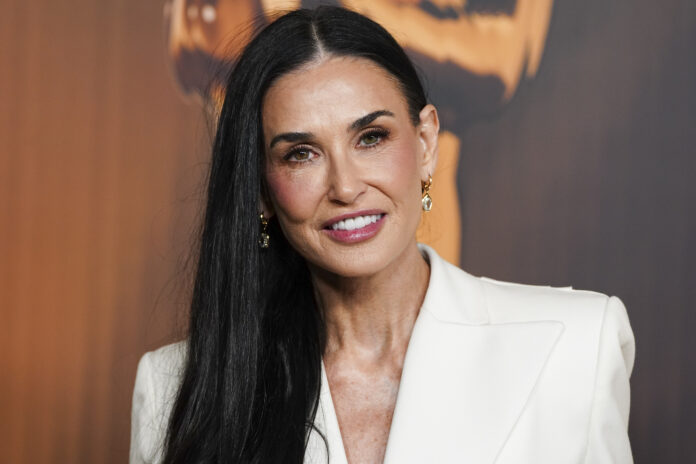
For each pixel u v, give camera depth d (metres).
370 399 3.59
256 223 3.65
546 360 3.41
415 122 3.52
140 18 7.52
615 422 3.38
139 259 7.50
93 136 7.52
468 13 7.12
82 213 7.52
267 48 3.39
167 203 7.45
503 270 7.07
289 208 3.40
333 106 3.28
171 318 7.41
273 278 3.79
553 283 6.97
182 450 3.69
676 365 6.69
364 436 3.52
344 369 3.68
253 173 3.56
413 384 3.45
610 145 6.86
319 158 3.36
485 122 7.11
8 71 7.52
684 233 6.69
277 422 3.56
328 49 3.33
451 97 7.15
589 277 6.89
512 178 7.07
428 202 3.75
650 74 6.79
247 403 3.63
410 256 3.63
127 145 7.52
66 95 7.52
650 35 6.79
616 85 6.86
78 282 7.52
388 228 3.38
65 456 7.52
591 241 6.89
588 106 6.91
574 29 6.96
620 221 6.84
